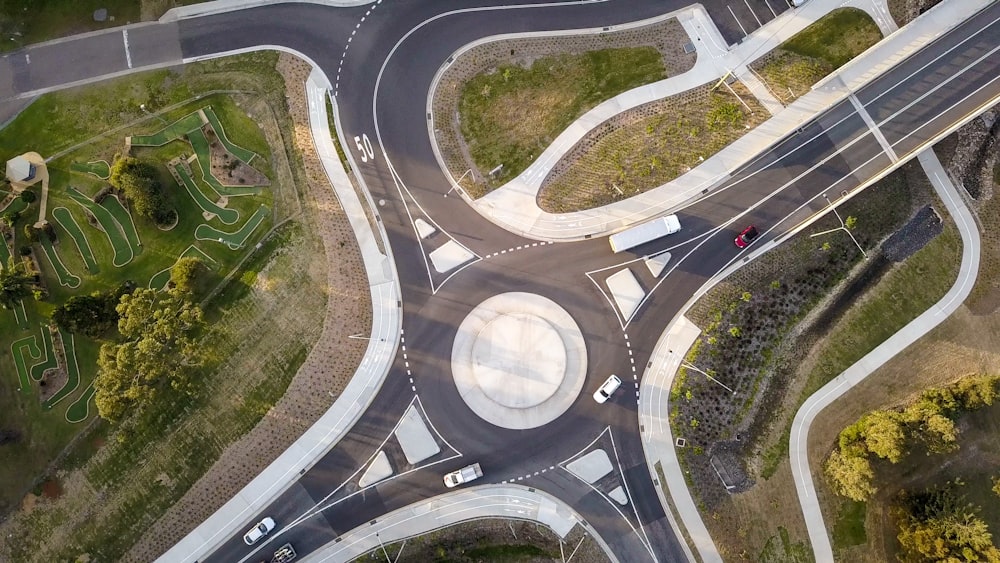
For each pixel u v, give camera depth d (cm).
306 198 5981
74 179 6022
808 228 5888
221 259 5931
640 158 5972
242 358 5809
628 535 5766
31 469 5747
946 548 5181
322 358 5816
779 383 5869
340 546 5738
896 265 5922
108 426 5772
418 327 5878
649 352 5841
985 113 6038
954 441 5384
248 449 5734
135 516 5681
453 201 5988
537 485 5781
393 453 5797
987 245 5906
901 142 5853
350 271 5906
